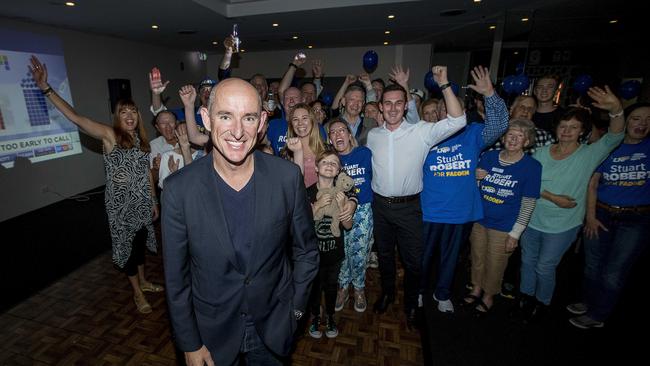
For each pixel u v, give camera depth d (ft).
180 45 25.86
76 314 8.07
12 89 15.12
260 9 16.37
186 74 30.27
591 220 6.83
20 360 6.66
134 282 8.05
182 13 15.51
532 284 7.38
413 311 7.55
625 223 6.39
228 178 3.46
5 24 14.94
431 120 9.52
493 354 6.63
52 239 12.77
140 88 24.03
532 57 31.14
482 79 6.12
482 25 20.58
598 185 6.75
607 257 6.81
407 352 6.95
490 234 7.17
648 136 6.13
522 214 6.66
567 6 16.40
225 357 3.97
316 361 6.69
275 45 28.81
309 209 4.01
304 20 18.20
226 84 3.10
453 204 6.98
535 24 20.45
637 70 27.50
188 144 7.72
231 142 3.16
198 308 3.82
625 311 8.05
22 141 15.58
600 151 6.26
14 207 15.30
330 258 6.59
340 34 23.26
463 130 6.97
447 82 6.15
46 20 15.74
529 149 7.61
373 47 30.76
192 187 3.31
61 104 6.77
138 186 7.54
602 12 17.62
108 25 17.38
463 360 6.49
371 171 7.35
